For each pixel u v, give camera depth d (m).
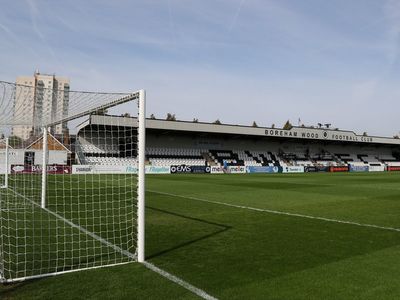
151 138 47.31
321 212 10.66
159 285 4.34
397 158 68.00
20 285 4.33
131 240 6.76
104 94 6.09
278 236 7.21
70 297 3.94
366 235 7.35
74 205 11.62
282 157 55.00
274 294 4.10
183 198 14.52
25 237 6.81
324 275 4.77
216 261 5.40
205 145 50.53
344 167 53.94
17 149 20.62
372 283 4.48
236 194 16.31
